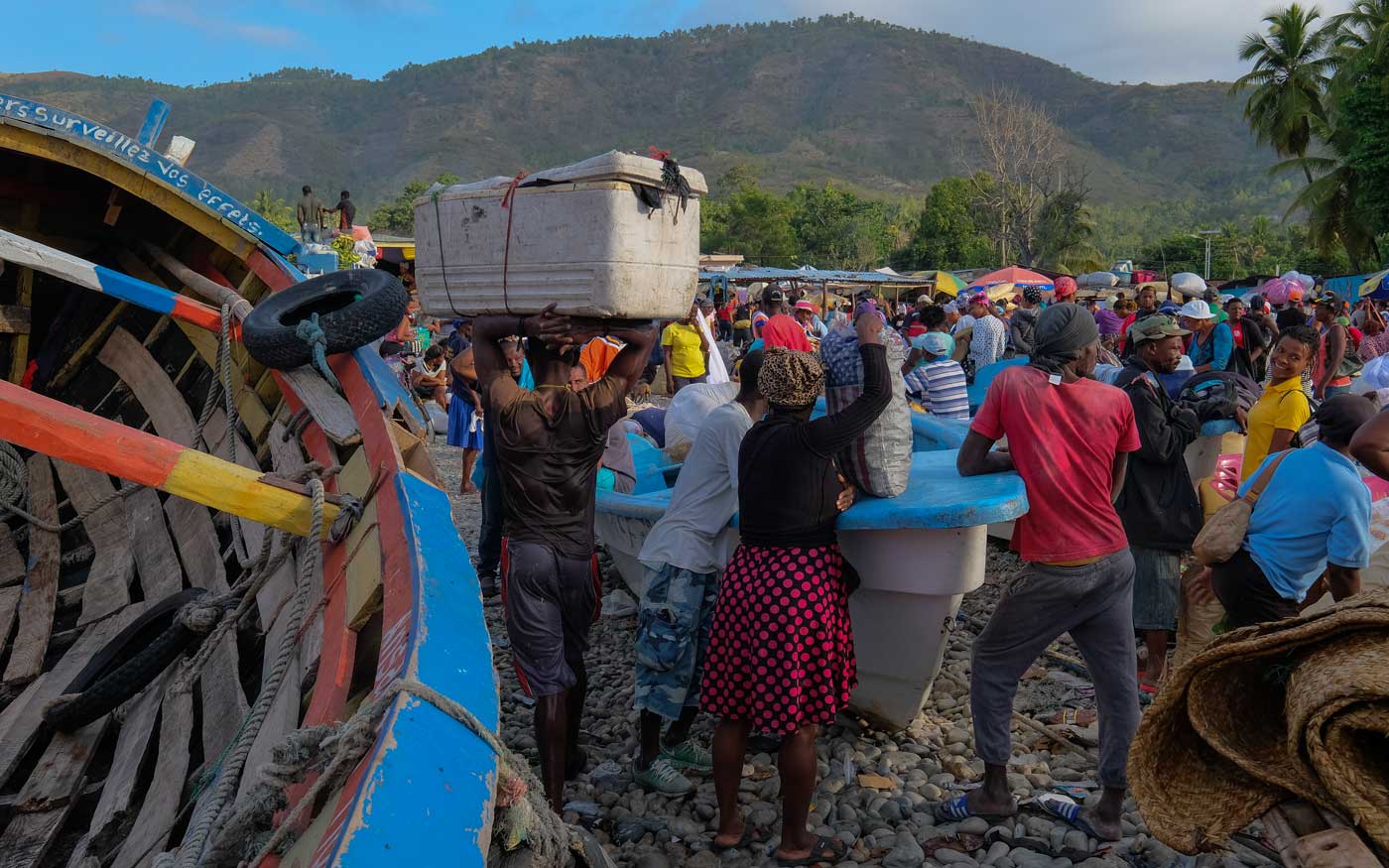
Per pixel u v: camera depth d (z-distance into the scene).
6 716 4.29
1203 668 2.09
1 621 5.26
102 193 7.62
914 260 82.75
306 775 2.26
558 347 3.82
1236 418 6.58
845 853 4.00
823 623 3.85
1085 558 3.78
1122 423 3.76
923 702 4.84
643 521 5.67
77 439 3.35
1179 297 20.36
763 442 3.94
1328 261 61.25
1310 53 55.03
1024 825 4.10
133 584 5.71
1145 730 2.17
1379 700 1.78
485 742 2.15
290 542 3.83
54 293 8.12
